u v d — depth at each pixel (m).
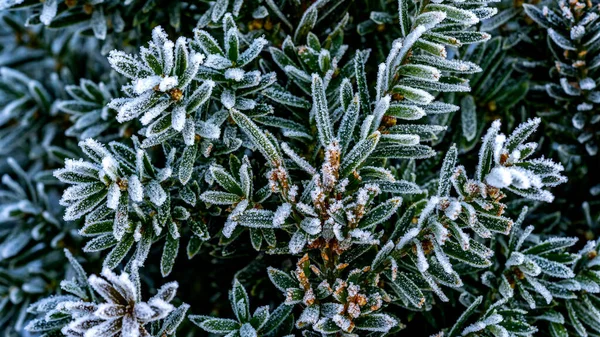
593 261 0.37
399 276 0.35
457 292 0.39
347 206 0.34
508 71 0.42
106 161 0.33
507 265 0.37
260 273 0.40
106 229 0.35
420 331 0.39
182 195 0.36
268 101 0.39
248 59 0.36
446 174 0.35
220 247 0.39
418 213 0.37
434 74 0.35
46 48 0.53
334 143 0.34
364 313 0.34
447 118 0.41
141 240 0.35
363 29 0.42
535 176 0.33
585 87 0.40
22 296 0.46
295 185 0.35
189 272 0.44
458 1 0.36
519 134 0.34
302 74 0.37
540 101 0.43
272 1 0.39
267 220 0.35
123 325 0.32
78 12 0.43
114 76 0.44
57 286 0.46
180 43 0.33
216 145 0.37
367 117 0.34
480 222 0.35
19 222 0.47
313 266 0.34
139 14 0.43
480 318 0.36
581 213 0.44
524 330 0.35
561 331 0.37
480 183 0.34
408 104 0.36
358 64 0.36
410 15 0.40
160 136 0.35
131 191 0.34
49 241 0.47
